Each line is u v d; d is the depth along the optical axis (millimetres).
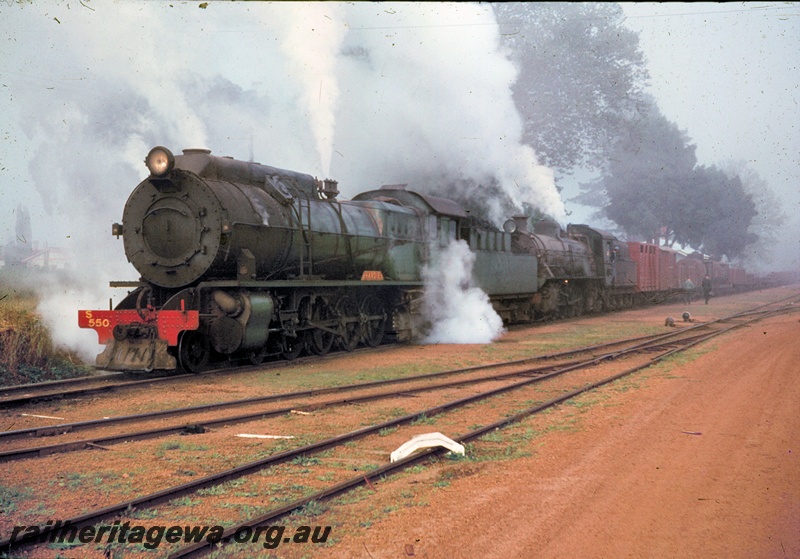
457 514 5660
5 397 11148
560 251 32219
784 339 19391
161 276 13828
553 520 5484
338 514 5680
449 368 14695
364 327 18922
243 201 14297
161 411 9516
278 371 14117
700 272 55344
